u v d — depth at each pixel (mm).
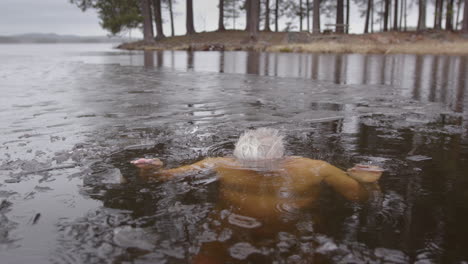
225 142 1776
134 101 3043
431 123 2215
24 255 813
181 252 814
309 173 1260
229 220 949
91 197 1126
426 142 1772
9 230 923
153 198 1107
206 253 808
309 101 3072
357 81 4652
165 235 887
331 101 3064
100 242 863
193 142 1780
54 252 824
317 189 1133
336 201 1056
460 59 9477
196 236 877
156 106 2816
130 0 21703
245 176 1240
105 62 8531
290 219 948
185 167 1366
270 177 1224
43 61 8773
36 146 1728
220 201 1066
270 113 2535
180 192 1146
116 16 20969
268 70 6402
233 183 1188
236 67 7098
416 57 10531
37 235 899
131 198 1111
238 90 3760
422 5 17906
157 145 1734
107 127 2113
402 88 3930
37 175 1328
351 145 1721
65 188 1203
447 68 6711
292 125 2162
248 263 771
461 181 1243
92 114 2508
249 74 5605
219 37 22094
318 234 877
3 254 816
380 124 2191
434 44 13859
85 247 844
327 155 1553
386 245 835
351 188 1150
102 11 21406
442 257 793
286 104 2912
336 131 2008
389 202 1064
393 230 904
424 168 1383
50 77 5020
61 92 3588
